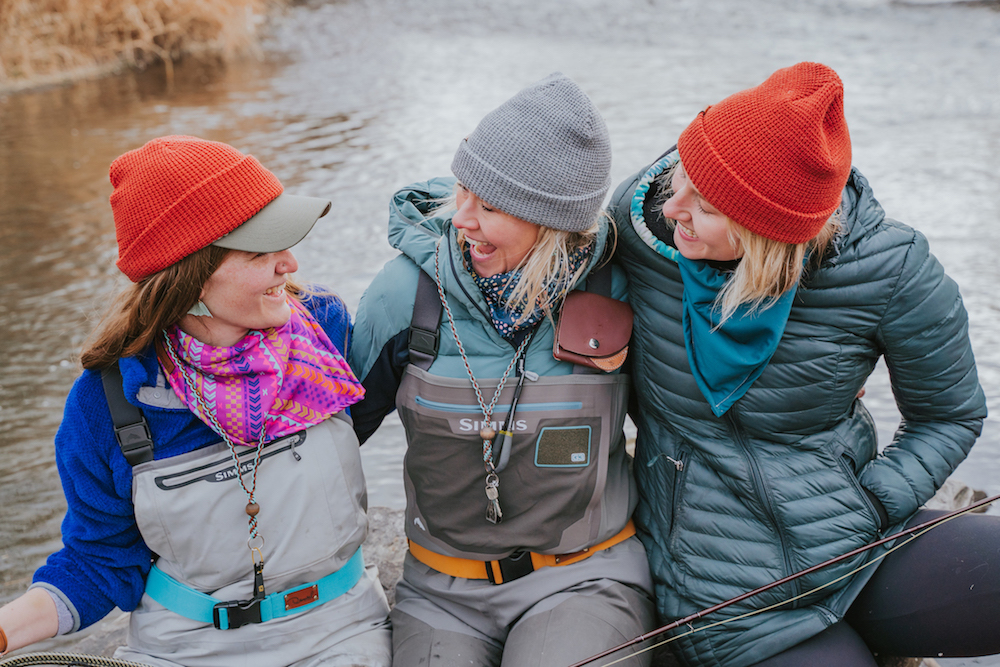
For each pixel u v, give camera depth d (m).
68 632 1.81
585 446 1.96
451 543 2.04
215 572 1.85
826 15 14.63
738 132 1.69
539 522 1.98
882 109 9.14
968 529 1.95
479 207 1.89
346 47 13.43
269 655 1.89
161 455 1.79
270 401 1.79
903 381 2.00
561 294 1.95
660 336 1.98
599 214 2.00
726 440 1.98
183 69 12.08
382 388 2.05
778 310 1.83
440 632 2.01
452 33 14.31
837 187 1.72
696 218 1.78
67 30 11.80
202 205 1.66
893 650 2.04
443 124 8.81
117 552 1.84
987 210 6.29
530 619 1.96
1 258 6.05
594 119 1.85
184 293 1.70
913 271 1.86
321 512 1.88
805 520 1.95
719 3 15.77
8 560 3.29
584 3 16.34
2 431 4.10
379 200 6.75
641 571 2.06
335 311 2.05
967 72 10.56
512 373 1.94
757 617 2.00
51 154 8.29
